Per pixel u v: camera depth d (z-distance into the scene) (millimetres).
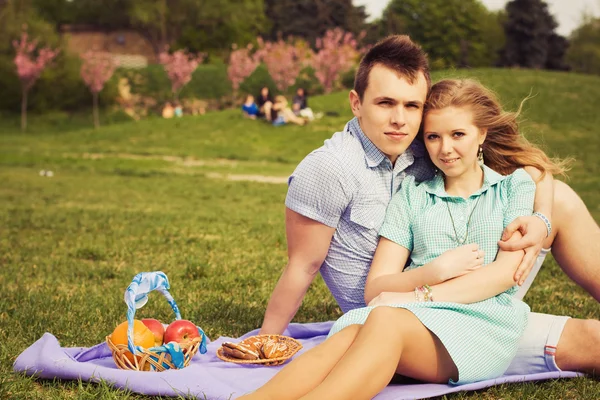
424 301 3441
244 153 27312
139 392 3420
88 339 4527
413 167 4031
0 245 8766
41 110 45531
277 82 42906
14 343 4309
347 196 3844
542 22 64750
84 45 63531
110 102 47375
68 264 7438
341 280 4051
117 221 11227
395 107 3707
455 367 3410
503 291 3562
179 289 6211
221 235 9930
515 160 4008
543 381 3695
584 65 78500
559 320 3783
